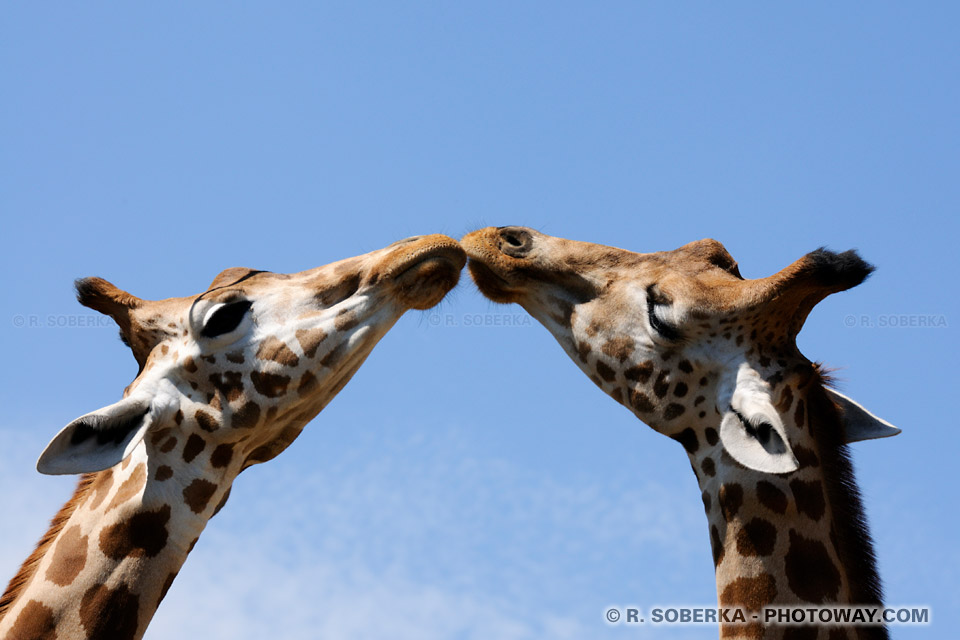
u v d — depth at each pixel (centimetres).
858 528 1080
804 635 1021
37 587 1040
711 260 1177
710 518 1093
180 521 1076
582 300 1198
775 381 1084
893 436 1184
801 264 1077
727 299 1105
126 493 1066
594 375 1177
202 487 1095
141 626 1038
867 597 1058
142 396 1077
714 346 1109
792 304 1100
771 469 1011
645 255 1196
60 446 1008
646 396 1137
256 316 1139
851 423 1198
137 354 1162
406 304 1169
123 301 1162
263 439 1144
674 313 1118
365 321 1152
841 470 1098
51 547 1068
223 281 1162
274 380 1123
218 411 1109
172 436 1094
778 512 1056
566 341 1200
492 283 1227
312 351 1134
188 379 1109
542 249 1216
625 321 1159
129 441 1052
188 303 1150
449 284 1183
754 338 1105
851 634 1032
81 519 1067
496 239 1227
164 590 1059
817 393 1116
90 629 1020
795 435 1080
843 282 1082
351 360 1155
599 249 1206
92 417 1016
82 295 1177
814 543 1051
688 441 1125
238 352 1123
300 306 1149
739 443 1056
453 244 1177
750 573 1045
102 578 1035
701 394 1112
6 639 1019
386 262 1157
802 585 1036
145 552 1052
